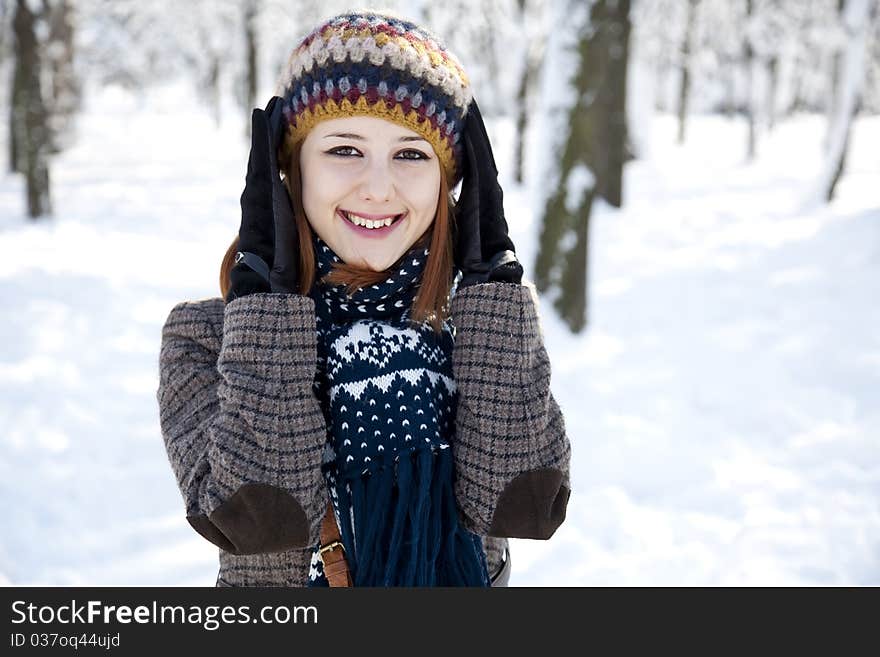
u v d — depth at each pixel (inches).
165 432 49.3
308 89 46.0
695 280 315.6
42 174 426.9
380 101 45.1
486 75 594.2
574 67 239.6
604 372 217.9
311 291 49.7
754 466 164.1
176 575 127.6
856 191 503.5
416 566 45.0
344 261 48.4
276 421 43.9
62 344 232.8
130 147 888.3
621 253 377.7
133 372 215.6
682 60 908.0
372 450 46.1
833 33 668.7
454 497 48.0
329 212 47.1
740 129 1168.2
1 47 657.0
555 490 47.4
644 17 737.0
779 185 580.1
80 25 965.8
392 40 45.1
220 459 43.5
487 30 525.3
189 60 1146.7
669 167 724.7
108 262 342.0
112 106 1594.5
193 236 414.6
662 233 419.5
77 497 150.5
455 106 47.8
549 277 248.8
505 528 46.8
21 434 172.6
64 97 789.2
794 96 1259.2
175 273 329.4
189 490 45.8
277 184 46.4
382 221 47.3
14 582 123.6
